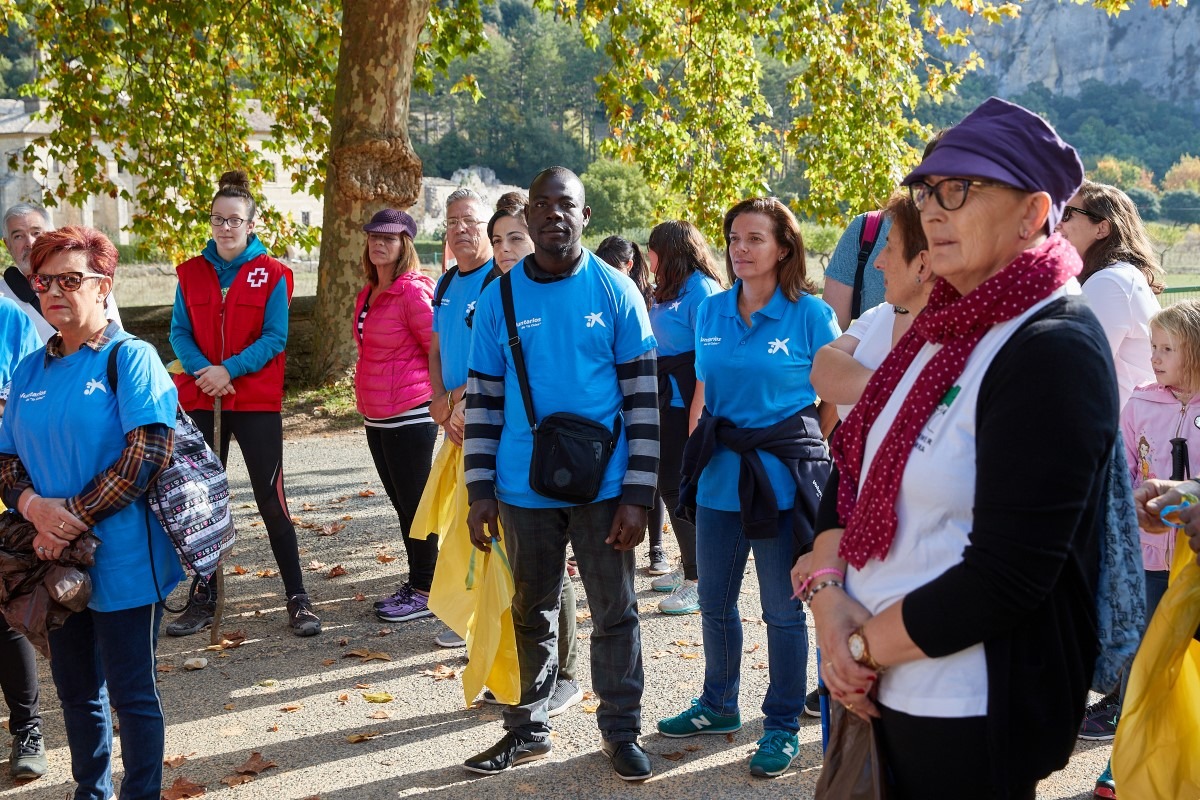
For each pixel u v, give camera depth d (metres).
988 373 1.79
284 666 4.96
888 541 1.91
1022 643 1.82
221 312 5.38
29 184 62.72
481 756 3.83
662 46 15.34
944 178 1.84
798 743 3.92
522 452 3.68
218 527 3.46
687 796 3.60
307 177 17.48
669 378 5.48
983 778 1.85
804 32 15.30
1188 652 2.44
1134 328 3.43
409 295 5.46
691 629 5.32
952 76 16.84
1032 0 179.62
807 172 17.00
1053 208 1.85
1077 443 1.70
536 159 132.62
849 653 1.94
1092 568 1.86
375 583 6.25
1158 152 162.75
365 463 9.98
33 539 3.27
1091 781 3.61
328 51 16.48
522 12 163.25
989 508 1.74
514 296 3.68
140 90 14.78
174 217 15.68
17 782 3.89
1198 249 39.25
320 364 13.30
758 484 3.61
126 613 3.29
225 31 16.30
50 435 3.29
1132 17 176.12
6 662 3.87
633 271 6.41
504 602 3.85
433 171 130.62
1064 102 177.12
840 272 4.36
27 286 5.20
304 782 3.81
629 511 3.60
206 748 4.11
